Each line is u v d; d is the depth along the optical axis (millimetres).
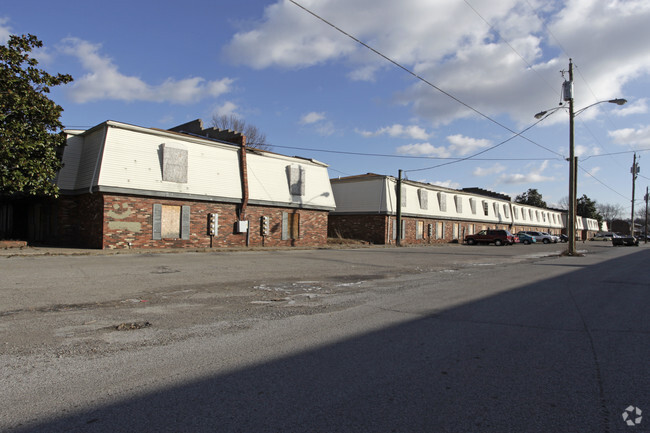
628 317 7152
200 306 7551
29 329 5730
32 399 3537
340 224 39562
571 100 25750
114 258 15914
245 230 25047
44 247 20016
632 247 43094
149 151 21219
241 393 3723
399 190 34000
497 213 57031
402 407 3504
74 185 21469
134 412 3320
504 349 5195
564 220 83000
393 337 5645
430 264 17219
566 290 10320
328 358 4727
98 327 5926
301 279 11562
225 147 24703
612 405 3617
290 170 28422
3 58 16797
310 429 3096
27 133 18000
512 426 3211
